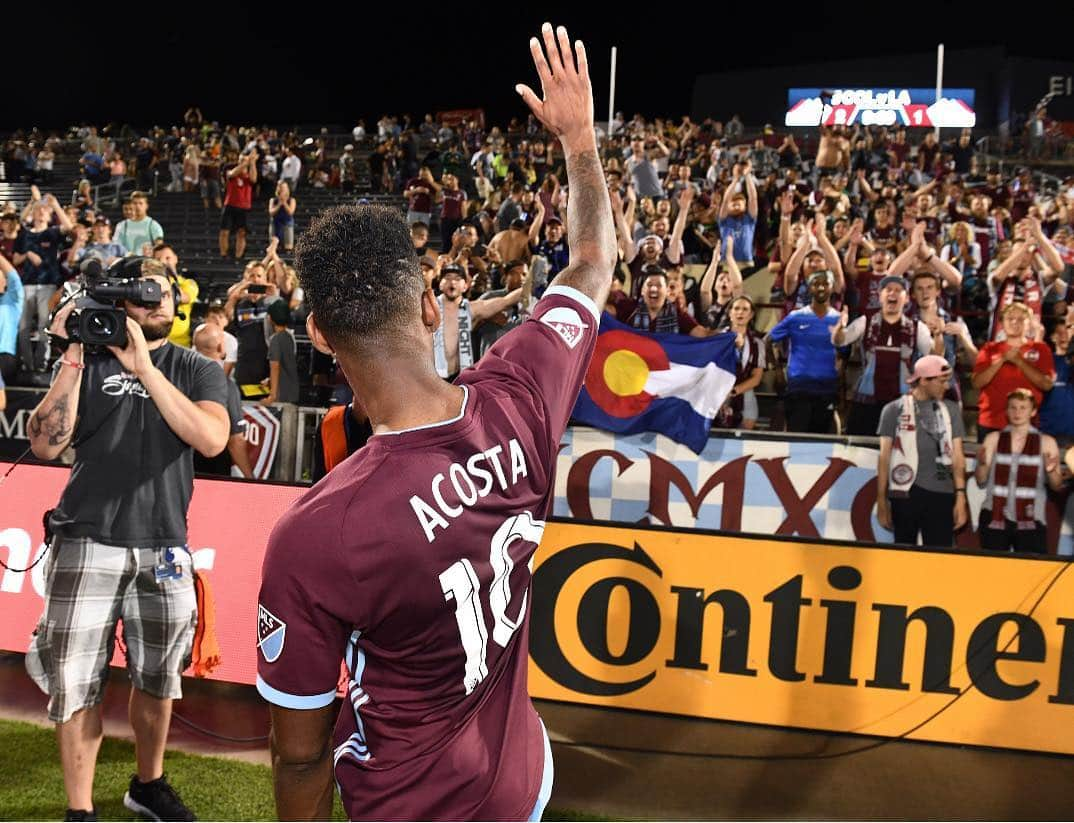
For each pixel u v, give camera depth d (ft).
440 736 4.38
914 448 18.71
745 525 21.13
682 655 14.46
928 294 23.97
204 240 56.13
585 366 5.08
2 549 15.85
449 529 4.17
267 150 64.80
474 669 4.39
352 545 4.03
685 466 21.36
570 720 14.32
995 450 19.21
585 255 5.33
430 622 4.20
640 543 14.60
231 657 15.03
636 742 13.67
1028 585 13.65
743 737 13.93
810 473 20.71
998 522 19.15
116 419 10.11
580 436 21.85
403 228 4.51
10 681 14.88
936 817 11.85
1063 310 28.14
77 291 9.76
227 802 11.50
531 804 4.69
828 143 55.16
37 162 72.59
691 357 21.43
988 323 31.89
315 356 29.22
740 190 35.68
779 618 14.17
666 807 11.86
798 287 27.86
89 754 10.08
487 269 30.07
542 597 14.88
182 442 10.43
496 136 71.15
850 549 14.03
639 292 26.63
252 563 15.06
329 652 4.17
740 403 24.07
